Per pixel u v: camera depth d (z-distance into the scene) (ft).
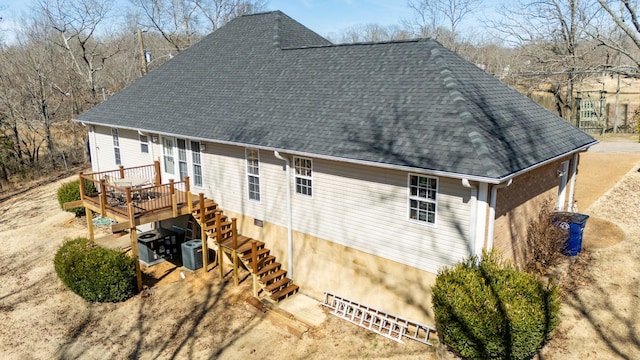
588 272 35.29
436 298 26.71
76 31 105.50
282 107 41.04
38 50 116.37
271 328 34.65
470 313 24.57
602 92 96.07
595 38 53.88
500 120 32.27
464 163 26.37
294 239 39.22
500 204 29.71
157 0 127.65
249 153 41.78
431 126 30.27
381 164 29.40
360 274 34.65
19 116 103.45
